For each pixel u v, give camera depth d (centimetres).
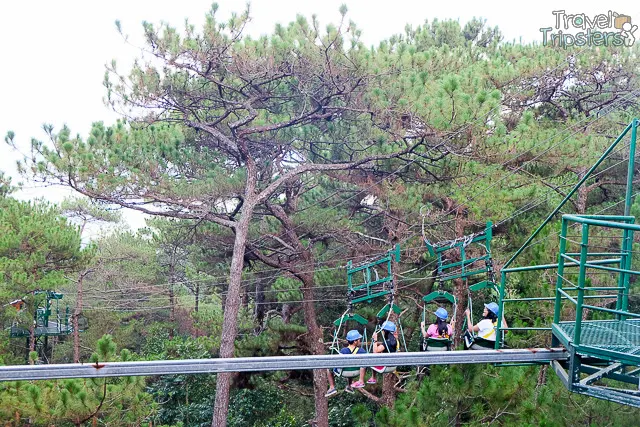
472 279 1884
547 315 1328
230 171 2264
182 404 2811
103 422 1445
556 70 2153
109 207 2088
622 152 2003
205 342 3055
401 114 1845
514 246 1955
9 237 2480
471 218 1881
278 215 2295
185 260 4219
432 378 1171
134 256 4019
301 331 2348
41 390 1321
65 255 2641
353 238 2450
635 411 1098
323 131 2289
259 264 3036
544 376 1288
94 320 3728
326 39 1842
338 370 1258
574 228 1744
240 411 2667
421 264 2269
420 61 1947
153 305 4066
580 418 1111
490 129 1808
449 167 2011
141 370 812
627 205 920
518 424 1083
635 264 1470
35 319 2834
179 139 2116
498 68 2125
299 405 2884
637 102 2262
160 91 2030
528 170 1992
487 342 1109
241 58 1859
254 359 834
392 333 1238
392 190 2086
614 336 833
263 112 2181
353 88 1952
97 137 1980
